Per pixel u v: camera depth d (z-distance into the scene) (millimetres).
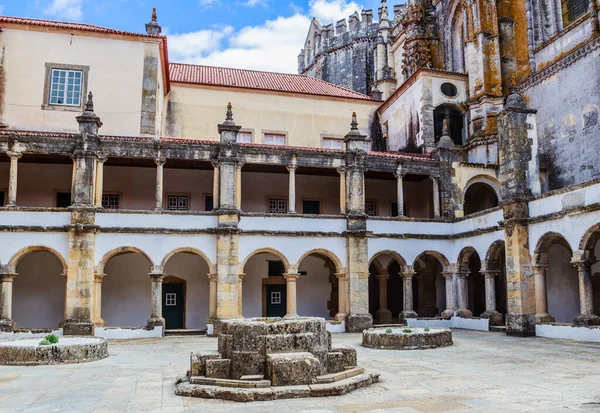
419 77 35719
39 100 28984
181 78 35969
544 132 32094
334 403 10422
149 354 18812
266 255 32781
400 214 30422
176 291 30797
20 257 25469
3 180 29172
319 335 12398
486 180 32125
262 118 36594
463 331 27125
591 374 13797
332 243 29031
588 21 29609
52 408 10203
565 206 22547
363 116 39719
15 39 29234
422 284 34344
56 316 28641
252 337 11969
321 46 60594
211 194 31750
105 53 30156
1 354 16109
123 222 26500
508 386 12148
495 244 27109
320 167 29781
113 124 29594
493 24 35594
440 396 11062
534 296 24297
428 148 34531
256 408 10047
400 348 19266
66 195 29734
